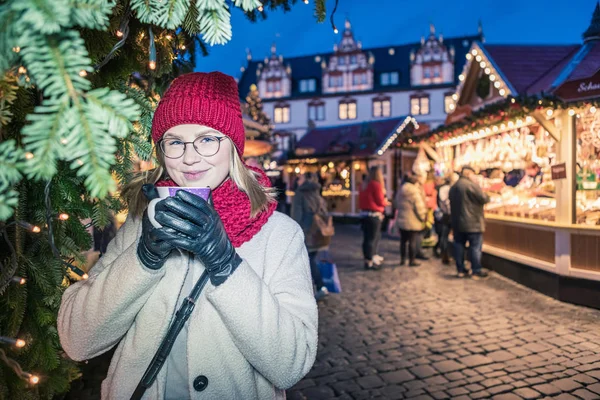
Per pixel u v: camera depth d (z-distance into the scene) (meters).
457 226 6.88
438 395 3.23
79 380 3.30
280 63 42.16
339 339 4.34
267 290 1.09
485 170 7.79
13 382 1.28
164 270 1.07
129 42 1.49
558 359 3.78
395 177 18.00
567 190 5.49
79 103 0.62
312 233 5.75
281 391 1.30
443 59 39.06
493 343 4.16
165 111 1.16
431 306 5.41
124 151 1.50
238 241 1.22
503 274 7.00
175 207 0.94
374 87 40.50
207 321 1.14
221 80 1.23
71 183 1.38
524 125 6.64
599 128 5.25
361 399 3.19
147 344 1.14
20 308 1.31
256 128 8.07
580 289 5.32
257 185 1.29
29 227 1.04
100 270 1.25
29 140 0.60
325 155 18.39
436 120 39.00
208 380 1.12
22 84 0.78
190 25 1.00
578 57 6.09
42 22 0.57
